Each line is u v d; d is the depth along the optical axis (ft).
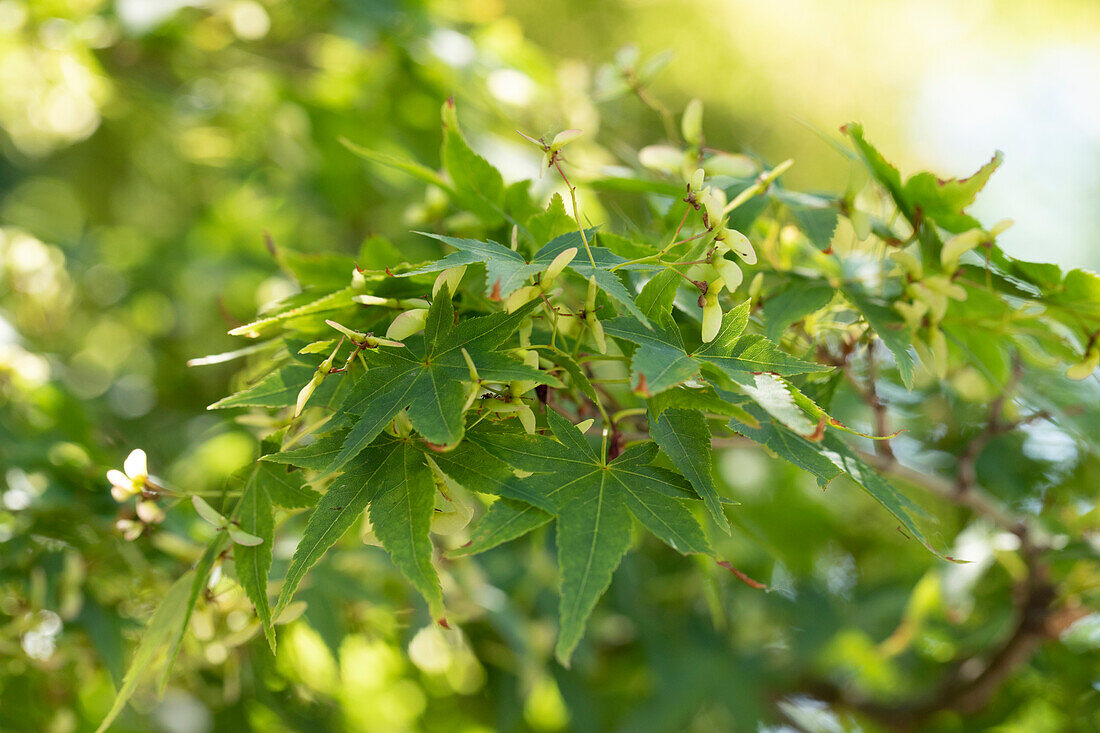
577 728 3.53
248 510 2.18
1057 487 3.63
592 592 2.05
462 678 3.72
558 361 2.14
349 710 3.79
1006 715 3.72
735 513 2.58
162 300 5.67
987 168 2.29
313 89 4.10
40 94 4.53
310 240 5.12
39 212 6.25
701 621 4.05
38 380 2.97
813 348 2.28
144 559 2.64
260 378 2.35
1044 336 2.40
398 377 2.10
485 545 2.06
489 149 3.46
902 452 3.60
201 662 2.67
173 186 5.81
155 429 5.07
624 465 2.12
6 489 2.70
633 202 3.59
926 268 2.39
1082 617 2.98
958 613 3.51
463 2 4.25
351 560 2.90
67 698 2.86
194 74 4.39
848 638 4.01
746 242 2.12
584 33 6.46
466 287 2.25
